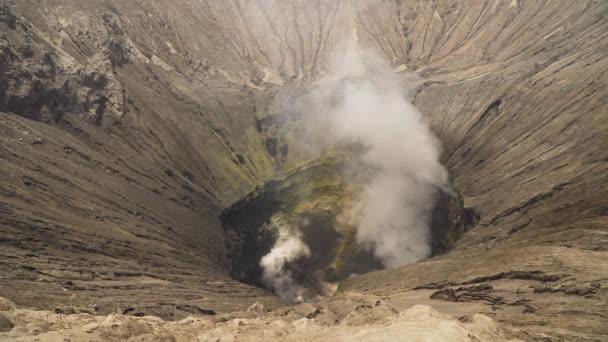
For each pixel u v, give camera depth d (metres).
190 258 99.38
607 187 85.56
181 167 140.88
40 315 35.50
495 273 61.56
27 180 85.88
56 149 105.56
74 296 55.94
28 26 133.88
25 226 70.56
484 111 153.62
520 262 61.53
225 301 75.88
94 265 71.56
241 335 37.88
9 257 61.41
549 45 173.62
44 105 116.25
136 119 141.62
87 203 94.00
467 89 167.75
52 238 72.31
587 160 101.44
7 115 103.94
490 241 97.31
